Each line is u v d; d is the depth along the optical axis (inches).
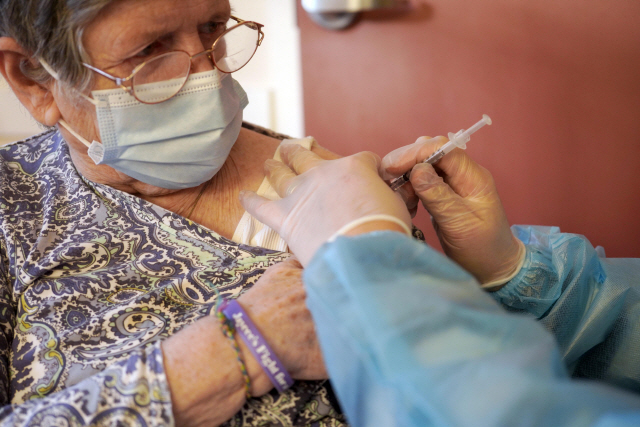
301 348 28.9
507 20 79.5
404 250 22.9
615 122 76.8
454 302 20.9
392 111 92.4
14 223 39.0
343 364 21.9
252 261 36.1
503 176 87.4
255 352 27.5
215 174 42.1
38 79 36.0
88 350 32.3
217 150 37.9
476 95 85.2
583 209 83.0
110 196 39.6
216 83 36.4
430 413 17.9
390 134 94.0
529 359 18.9
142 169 37.7
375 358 19.7
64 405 25.7
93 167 40.2
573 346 38.2
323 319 22.3
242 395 28.2
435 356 19.1
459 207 34.3
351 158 31.8
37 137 47.6
